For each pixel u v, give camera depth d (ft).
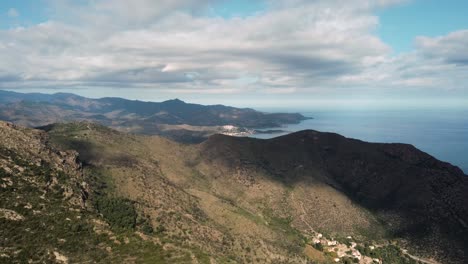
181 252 260.42
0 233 209.05
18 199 246.06
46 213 244.83
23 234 215.31
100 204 304.50
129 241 252.01
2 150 300.61
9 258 191.31
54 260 202.28
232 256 308.81
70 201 274.57
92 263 211.41
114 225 273.13
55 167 328.08
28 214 235.61
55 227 234.58
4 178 260.01
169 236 297.94
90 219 260.21
